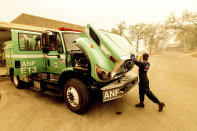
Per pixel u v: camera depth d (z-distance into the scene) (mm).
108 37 3137
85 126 2646
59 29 3740
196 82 6258
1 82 6324
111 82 3314
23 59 3668
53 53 3707
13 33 3502
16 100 3955
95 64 2658
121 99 4117
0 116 3010
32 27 8773
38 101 3914
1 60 11445
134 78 3633
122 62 2721
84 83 3072
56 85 3635
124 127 2615
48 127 2598
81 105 2945
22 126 2625
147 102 3850
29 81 4465
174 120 2879
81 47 2867
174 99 4113
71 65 3221
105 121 2836
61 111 3283
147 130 2520
